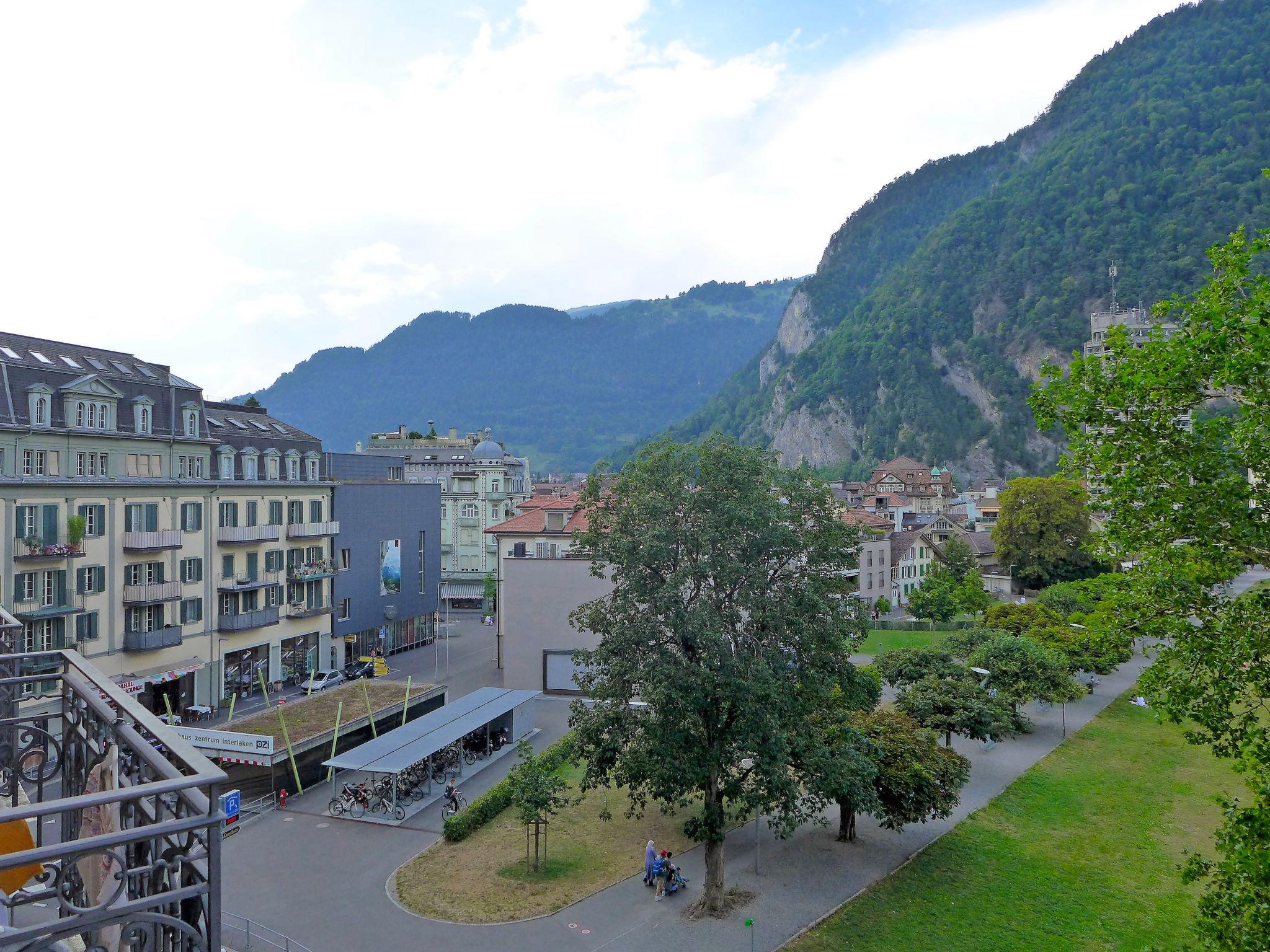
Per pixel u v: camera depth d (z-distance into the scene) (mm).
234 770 39000
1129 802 38344
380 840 34188
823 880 29906
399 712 49344
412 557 79312
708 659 25547
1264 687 16625
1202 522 17219
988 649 51594
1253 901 14766
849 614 28406
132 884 6113
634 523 27766
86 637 46781
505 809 37875
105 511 48312
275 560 62312
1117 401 18156
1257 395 16328
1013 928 26953
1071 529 98125
